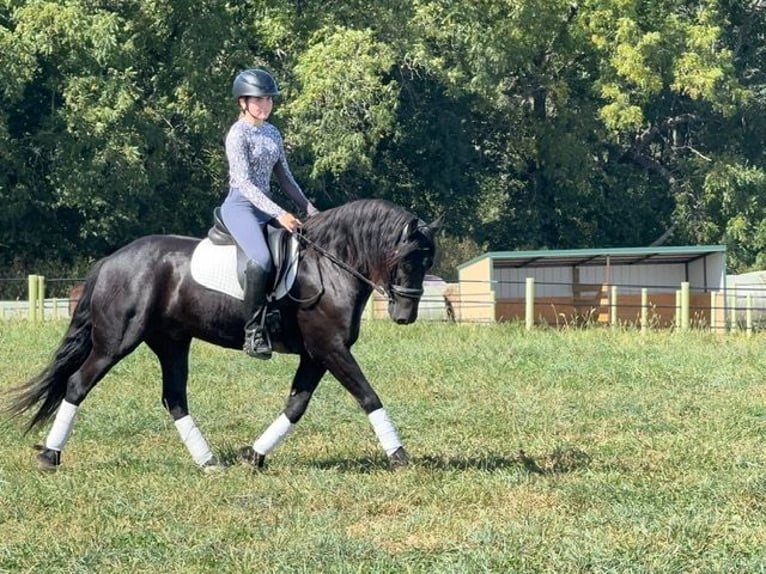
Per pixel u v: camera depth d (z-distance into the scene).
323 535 7.59
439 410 12.86
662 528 7.75
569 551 7.20
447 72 37.88
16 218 36.12
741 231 42.03
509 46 38.97
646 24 41.19
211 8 36.34
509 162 44.44
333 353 9.44
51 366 9.84
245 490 8.83
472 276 29.27
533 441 11.07
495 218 44.38
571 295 30.45
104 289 9.67
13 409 9.83
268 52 39.22
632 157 45.16
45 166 36.16
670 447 10.63
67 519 8.13
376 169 42.16
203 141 37.78
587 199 44.72
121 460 10.06
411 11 39.22
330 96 35.25
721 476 9.32
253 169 9.47
